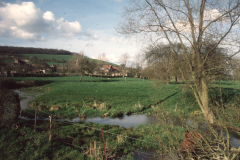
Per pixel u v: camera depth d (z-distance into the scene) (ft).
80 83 155.33
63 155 21.72
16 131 26.37
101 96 84.94
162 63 42.14
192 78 29.25
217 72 24.41
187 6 29.63
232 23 25.32
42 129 29.45
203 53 30.01
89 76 280.72
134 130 35.63
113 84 146.41
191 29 29.63
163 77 61.41
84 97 80.18
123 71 307.37
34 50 595.88
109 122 44.78
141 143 27.86
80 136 28.60
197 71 25.95
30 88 124.36
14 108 29.14
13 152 20.76
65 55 614.34
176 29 30.14
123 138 28.94
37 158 20.10
